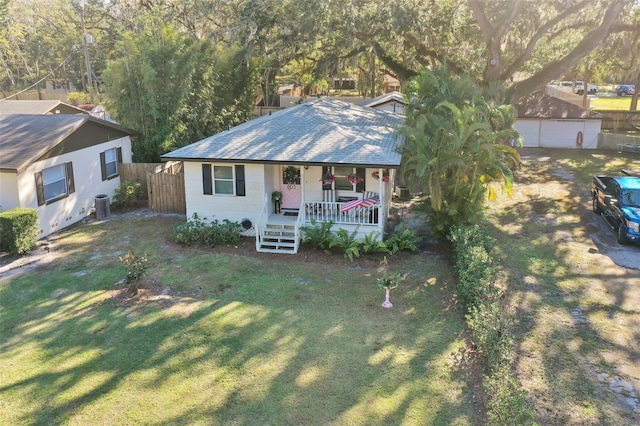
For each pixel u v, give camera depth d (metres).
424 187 15.25
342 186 17.53
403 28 24.30
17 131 18.62
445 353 10.27
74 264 15.01
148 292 13.06
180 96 23.77
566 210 20.23
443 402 8.82
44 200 17.45
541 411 8.62
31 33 52.50
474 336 10.15
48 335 11.06
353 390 9.16
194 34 33.91
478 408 8.66
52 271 14.51
